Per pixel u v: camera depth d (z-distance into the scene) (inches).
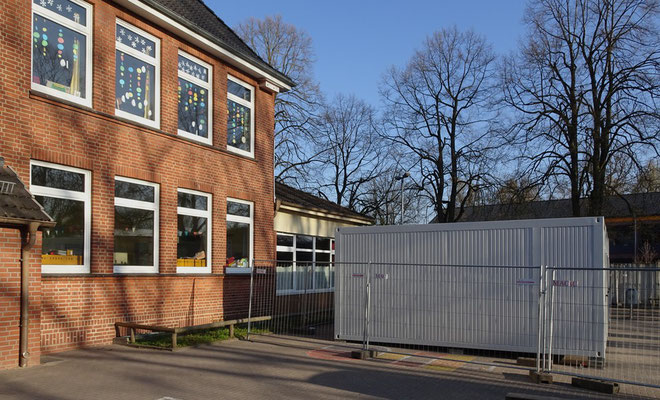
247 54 624.7
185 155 539.5
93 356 387.2
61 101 415.8
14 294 341.4
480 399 291.0
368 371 361.7
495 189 1312.7
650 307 380.2
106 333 442.9
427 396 296.5
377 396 295.0
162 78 518.9
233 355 410.0
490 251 439.5
